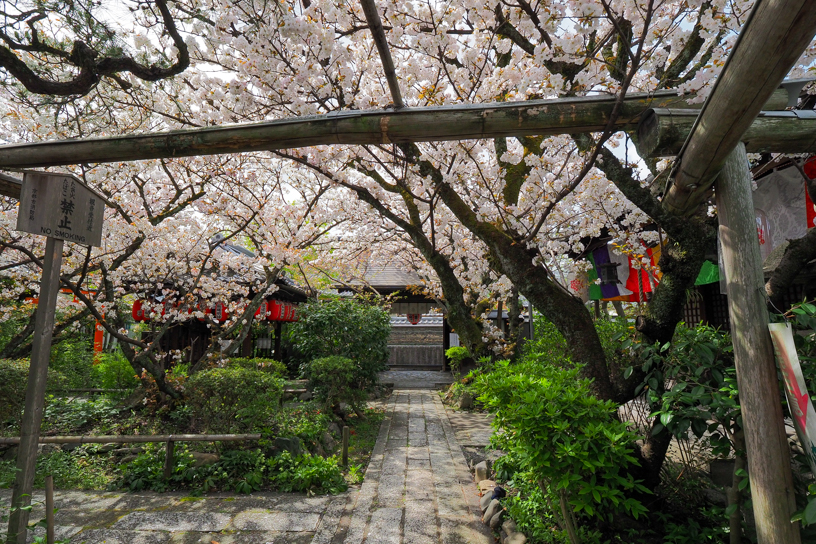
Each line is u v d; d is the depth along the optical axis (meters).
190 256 8.00
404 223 5.84
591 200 5.35
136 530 3.88
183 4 3.66
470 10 3.32
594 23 2.86
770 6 1.44
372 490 4.83
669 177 2.45
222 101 4.57
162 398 6.86
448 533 3.83
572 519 3.14
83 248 6.79
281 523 4.04
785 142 2.28
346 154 4.98
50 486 3.14
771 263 4.71
